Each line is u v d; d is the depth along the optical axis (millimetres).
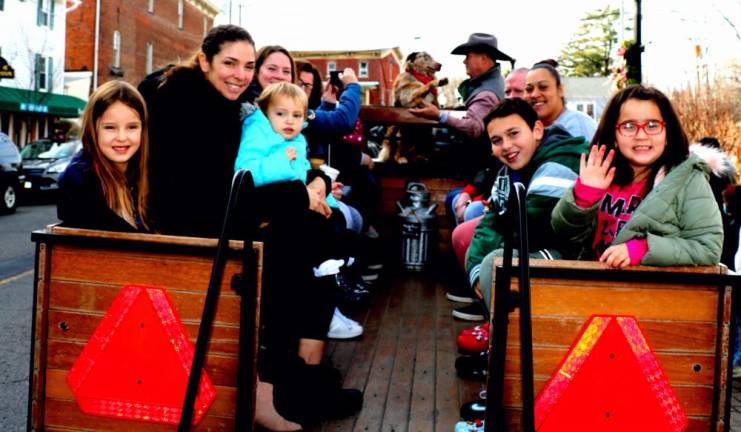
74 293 2717
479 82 6492
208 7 49719
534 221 3387
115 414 2707
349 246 4719
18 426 3863
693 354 2566
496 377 2479
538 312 2564
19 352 5277
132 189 3047
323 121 4738
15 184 16609
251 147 3352
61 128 32531
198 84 3299
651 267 2535
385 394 3557
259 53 4438
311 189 3742
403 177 6832
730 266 5348
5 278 8391
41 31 30984
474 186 5613
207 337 2447
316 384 3271
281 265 3311
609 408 2559
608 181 2734
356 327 4473
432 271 6672
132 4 38875
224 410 2666
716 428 2561
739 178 12391
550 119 4773
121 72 37812
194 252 2648
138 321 2689
